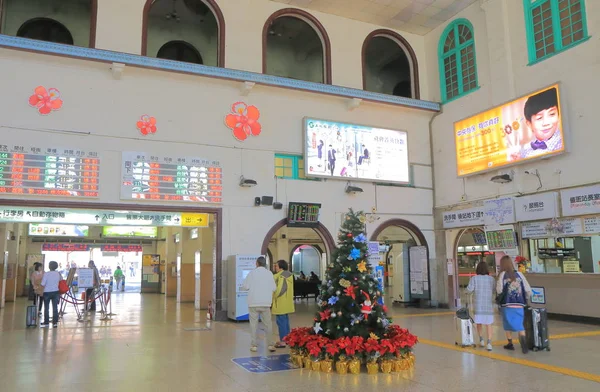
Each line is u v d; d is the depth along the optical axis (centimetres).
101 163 1085
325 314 632
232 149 1219
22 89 1040
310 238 2100
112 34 1148
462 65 1414
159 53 1509
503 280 735
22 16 1338
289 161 1302
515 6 1240
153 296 2070
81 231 1978
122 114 1119
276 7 1343
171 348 766
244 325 1061
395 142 1422
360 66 1436
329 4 1359
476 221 1321
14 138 1019
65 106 1070
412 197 1445
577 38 1098
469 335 772
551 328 985
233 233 1191
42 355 707
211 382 548
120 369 614
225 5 1276
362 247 648
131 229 2253
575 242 1149
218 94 1222
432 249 1455
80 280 1157
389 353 600
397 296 1541
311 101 1334
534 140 1151
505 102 1232
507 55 1245
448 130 1440
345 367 586
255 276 751
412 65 1530
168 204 1133
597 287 1039
